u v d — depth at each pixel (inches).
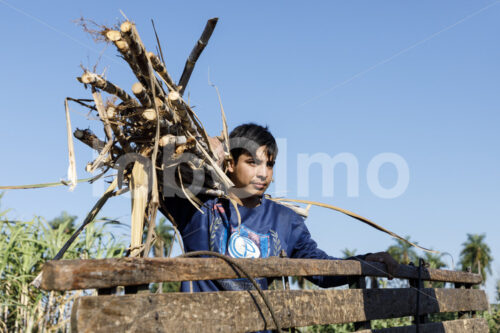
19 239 193.5
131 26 83.2
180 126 99.8
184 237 116.6
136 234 93.4
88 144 99.7
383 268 119.7
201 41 102.9
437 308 135.9
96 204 98.0
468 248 2768.2
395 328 118.9
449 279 144.4
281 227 121.6
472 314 161.0
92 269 68.0
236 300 84.3
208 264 82.3
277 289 95.0
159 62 95.5
